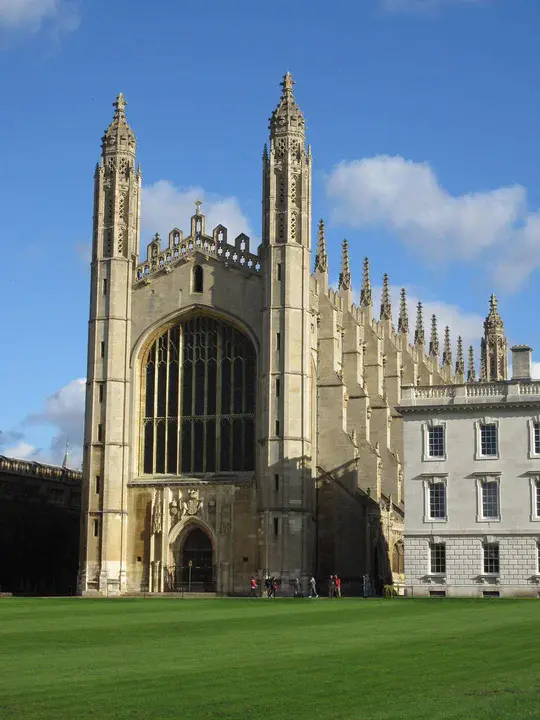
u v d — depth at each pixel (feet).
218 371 359.25
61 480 419.95
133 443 360.69
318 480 360.28
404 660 111.34
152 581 348.59
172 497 352.69
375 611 210.79
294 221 351.87
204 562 350.43
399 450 454.81
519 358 316.40
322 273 386.11
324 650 122.62
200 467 356.18
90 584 348.18
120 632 152.87
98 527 352.28
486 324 648.38
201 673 99.76
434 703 83.10
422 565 299.17
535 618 182.19
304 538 335.26
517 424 296.92
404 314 515.50
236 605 247.50
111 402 358.23
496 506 295.69
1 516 380.99
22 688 89.71
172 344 366.22
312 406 360.28
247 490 344.90
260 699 84.69
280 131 356.38
